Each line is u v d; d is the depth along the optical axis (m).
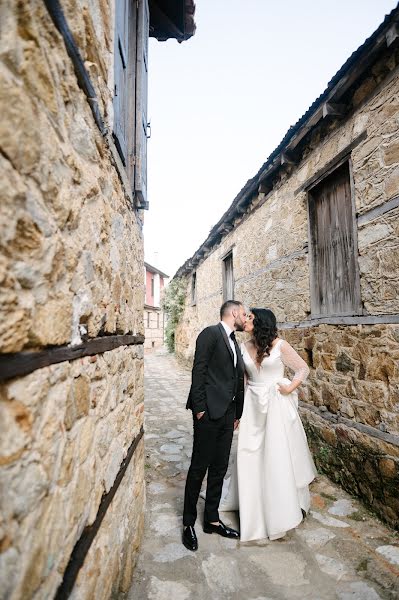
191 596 1.85
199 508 2.82
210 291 9.04
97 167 1.37
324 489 3.13
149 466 3.64
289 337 4.34
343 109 3.28
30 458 0.75
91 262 1.28
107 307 1.54
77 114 1.11
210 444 2.33
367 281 2.95
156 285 25.58
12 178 0.69
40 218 0.82
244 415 2.61
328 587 1.92
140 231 2.78
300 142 4.05
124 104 2.06
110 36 1.65
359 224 3.05
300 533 2.44
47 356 0.86
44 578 0.81
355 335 3.07
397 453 2.55
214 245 8.61
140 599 1.82
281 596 1.86
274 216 4.90
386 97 2.77
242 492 2.47
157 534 2.42
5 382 0.67
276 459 2.42
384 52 2.71
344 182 3.43
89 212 1.26
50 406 0.88
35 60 0.78
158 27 4.23
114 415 1.64
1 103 0.65
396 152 2.66
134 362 2.28
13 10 0.69
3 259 0.65
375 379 2.81
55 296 0.92
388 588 1.91
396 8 2.27
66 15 1.04
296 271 4.22
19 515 0.69
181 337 13.20
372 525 2.56
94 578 1.24
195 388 2.32
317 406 3.64
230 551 2.24
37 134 0.80
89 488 1.20
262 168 4.76
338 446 3.23
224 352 2.39
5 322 0.66
